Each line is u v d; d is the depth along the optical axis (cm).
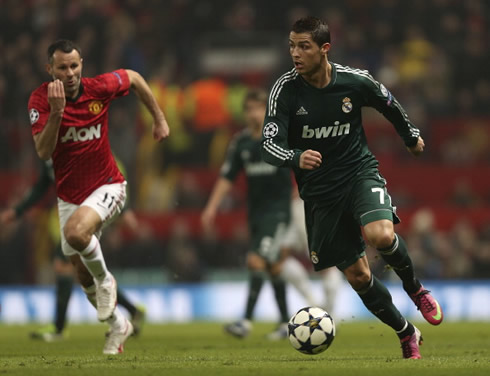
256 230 3644
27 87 6919
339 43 7662
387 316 2206
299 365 2041
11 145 6619
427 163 6931
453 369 1919
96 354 2525
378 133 6862
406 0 8000
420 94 7369
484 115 7312
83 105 2414
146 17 7875
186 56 7700
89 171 2450
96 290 2398
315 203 2248
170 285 5412
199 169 6531
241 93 6875
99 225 2392
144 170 6438
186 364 2078
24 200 3438
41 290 5338
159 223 5950
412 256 5756
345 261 2227
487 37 7888
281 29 7950
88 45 7069
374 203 2145
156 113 2636
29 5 7369
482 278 5838
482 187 6500
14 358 2380
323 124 2206
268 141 2170
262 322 5044
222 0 8038
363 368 1945
